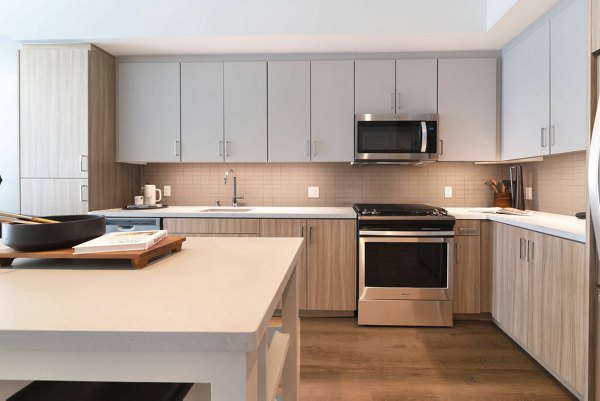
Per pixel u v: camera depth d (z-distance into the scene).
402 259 2.99
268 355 1.25
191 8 3.01
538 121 2.67
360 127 3.26
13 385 1.06
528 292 2.40
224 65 3.37
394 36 2.99
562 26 2.38
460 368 2.32
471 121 3.28
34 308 0.71
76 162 3.11
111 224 3.13
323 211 3.25
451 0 2.91
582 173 2.69
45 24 3.06
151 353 0.62
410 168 3.67
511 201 3.42
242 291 0.83
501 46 3.20
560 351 2.04
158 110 3.41
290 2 2.97
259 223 3.10
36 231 1.10
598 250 1.54
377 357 2.46
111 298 0.78
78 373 0.63
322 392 2.07
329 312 3.20
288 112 3.35
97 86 3.20
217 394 0.62
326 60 3.33
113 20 3.03
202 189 3.79
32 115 3.13
